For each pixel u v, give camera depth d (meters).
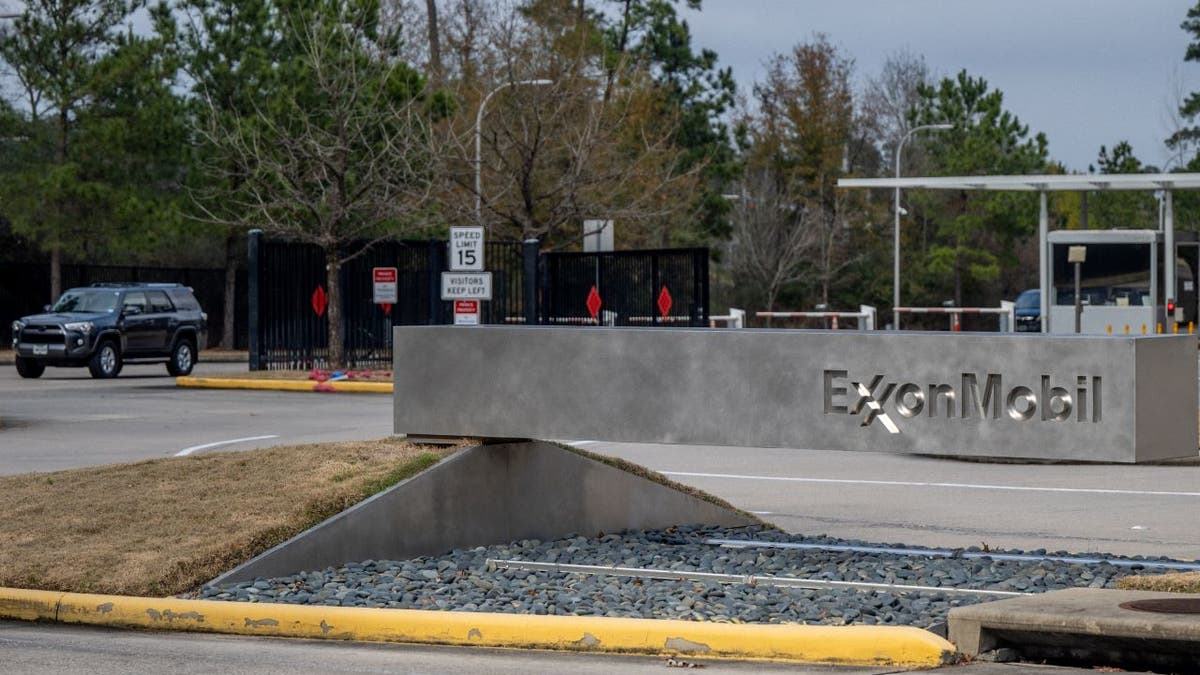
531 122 42.34
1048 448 10.14
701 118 67.12
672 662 8.51
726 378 11.24
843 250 69.12
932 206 72.00
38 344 35.06
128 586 10.14
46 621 9.99
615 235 51.69
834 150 69.44
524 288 35.81
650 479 13.70
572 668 8.40
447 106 40.66
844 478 18.17
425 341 12.56
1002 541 13.38
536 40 48.50
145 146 46.22
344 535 11.32
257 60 46.00
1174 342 10.21
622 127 52.00
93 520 11.37
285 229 36.38
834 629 8.54
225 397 29.55
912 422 10.56
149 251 47.75
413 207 37.91
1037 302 47.31
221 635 9.53
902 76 87.69
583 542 12.61
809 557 11.84
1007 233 71.12
